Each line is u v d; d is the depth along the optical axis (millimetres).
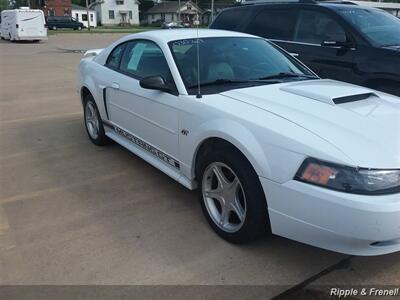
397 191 2572
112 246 3359
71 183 4594
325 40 6039
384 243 2686
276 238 3412
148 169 4961
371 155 2635
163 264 3119
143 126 4348
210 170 3436
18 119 7395
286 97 3424
